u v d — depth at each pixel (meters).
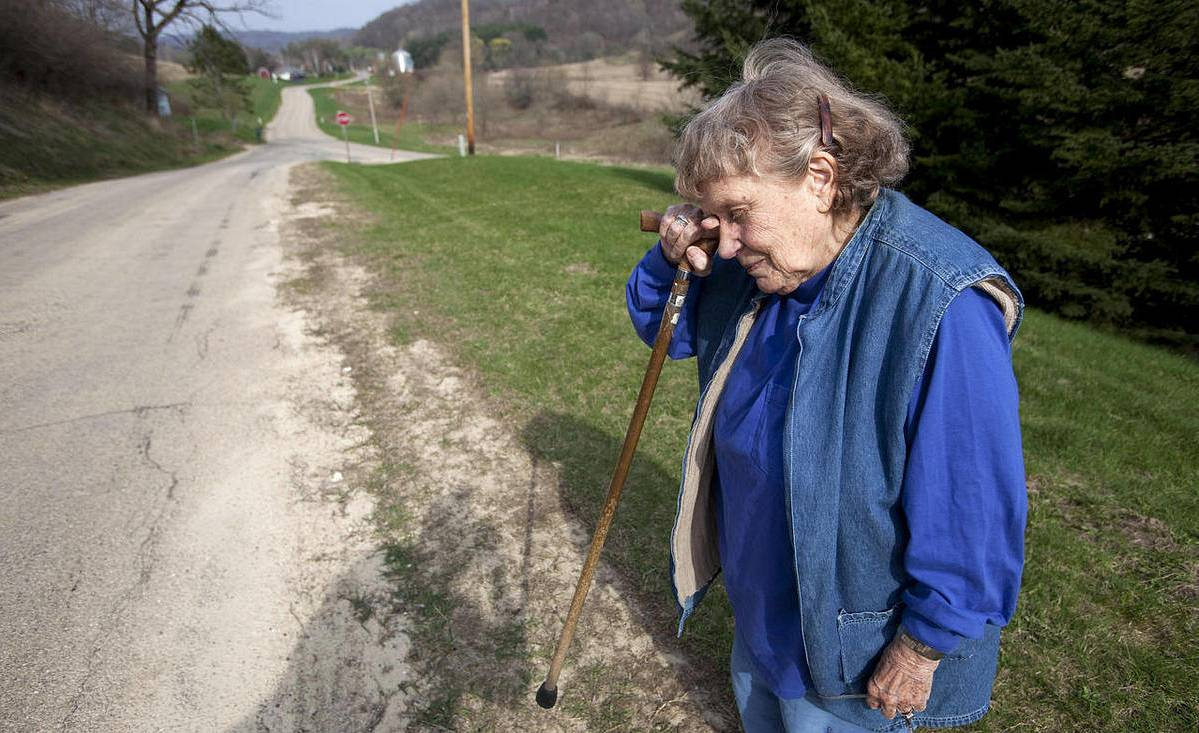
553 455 3.55
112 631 2.48
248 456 3.65
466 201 11.33
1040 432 3.78
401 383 4.46
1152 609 2.49
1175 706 2.10
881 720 1.34
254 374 4.66
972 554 1.05
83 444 3.75
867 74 8.31
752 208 1.13
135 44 30.52
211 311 5.93
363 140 42.03
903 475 1.08
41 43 22.77
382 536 2.98
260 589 2.69
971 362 1.01
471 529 3.01
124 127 25.55
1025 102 6.97
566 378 4.41
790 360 1.21
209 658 2.37
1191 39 6.08
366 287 6.50
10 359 4.88
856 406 1.10
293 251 8.02
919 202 8.81
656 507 3.09
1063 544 2.84
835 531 1.17
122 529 3.05
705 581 1.62
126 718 2.15
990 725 2.06
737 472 1.30
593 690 2.22
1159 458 3.57
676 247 1.40
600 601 2.57
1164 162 6.21
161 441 3.80
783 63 1.16
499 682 2.25
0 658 2.35
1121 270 6.66
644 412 1.60
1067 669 2.24
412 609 2.57
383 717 2.15
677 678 2.26
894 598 1.20
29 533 3.00
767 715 1.61
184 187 14.41
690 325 1.60
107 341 5.23
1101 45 6.62
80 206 11.81
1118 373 4.98
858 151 1.10
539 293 6.12
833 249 1.19
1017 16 7.69
